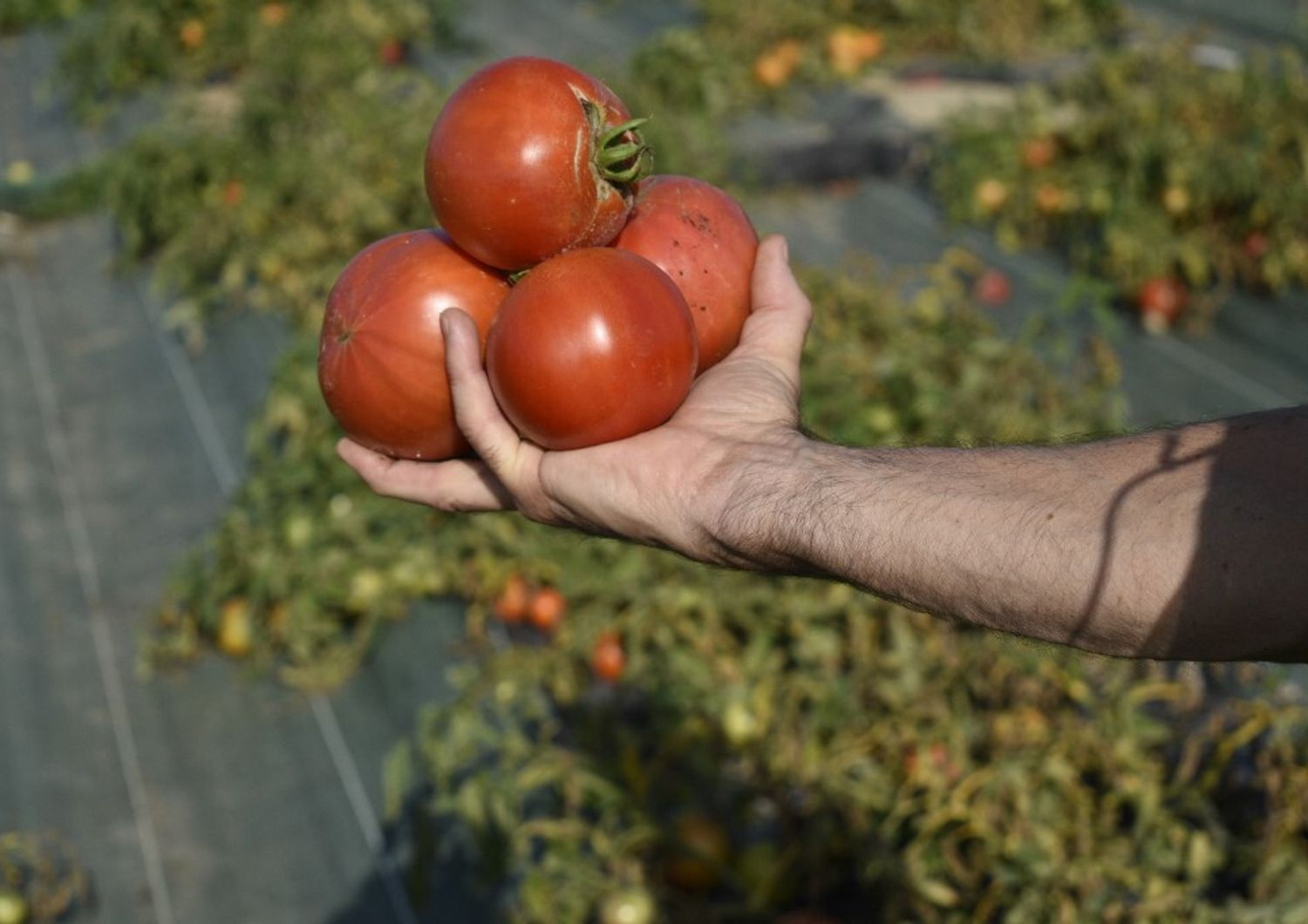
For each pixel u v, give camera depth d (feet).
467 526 5.17
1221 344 6.42
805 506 2.32
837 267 7.43
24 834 4.35
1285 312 6.48
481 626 5.02
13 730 4.75
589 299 2.38
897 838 4.02
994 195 7.53
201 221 7.79
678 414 2.51
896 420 5.45
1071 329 6.59
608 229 2.47
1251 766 4.05
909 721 4.17
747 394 2.51
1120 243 6.63
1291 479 2.05
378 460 2.65
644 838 3.95
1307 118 7.06
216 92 10.83
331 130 8.67
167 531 5.83
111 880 4.24
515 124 2.38
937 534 2.21
